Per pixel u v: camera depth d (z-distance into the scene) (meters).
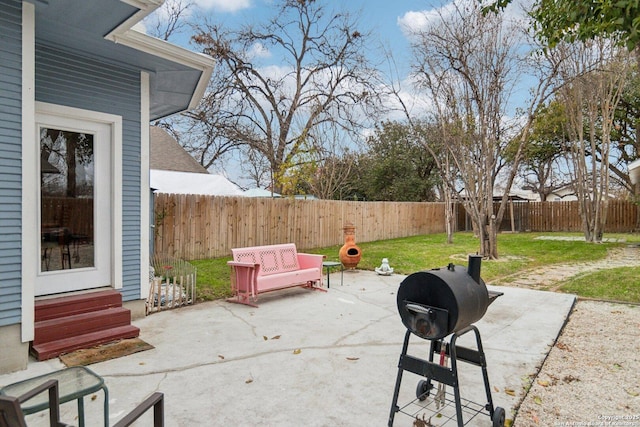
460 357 2.72
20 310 3.53
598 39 11.43
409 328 2.48
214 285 6.86
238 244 10.67
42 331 3.82
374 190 22.31
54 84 4.30
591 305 5.83
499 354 3.84
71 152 4.50
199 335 4.38
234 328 4.63
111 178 4.80
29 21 3.49
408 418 2.66
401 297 2.54
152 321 4.91
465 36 9.62
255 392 3.02
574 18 3.51
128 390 3.06
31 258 3.59
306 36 18.39
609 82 12.80
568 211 18.81
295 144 15.63
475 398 2.95
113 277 4.79
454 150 10.88
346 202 14.09
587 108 14.10
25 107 3.52
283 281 6.05
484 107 9.89
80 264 4.57
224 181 11.89
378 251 11.83
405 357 2.54
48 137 4.32
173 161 13.34
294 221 12.19
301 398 2.93
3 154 3.42
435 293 2.35
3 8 3.38
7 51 3.41
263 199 11.30
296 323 4.84
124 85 4.88
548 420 2.67
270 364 3.56
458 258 10.38
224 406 2.81
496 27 9.45
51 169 4.34
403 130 22.17
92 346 3.98
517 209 20.05
